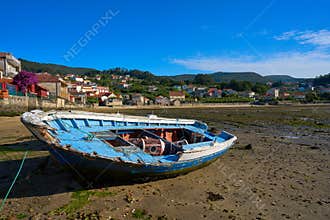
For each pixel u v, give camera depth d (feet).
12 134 59.93
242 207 23.67
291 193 27.07
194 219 21.21
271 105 290.97
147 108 237.66
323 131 75.05
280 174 33.09
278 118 120.37
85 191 25.95
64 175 29.81
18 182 27.89
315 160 40.40
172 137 41.93
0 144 47.70
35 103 127.95
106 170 24.59
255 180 30.71
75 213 21.59
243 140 58.18
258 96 447.01
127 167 24.35
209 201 24.66
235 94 436.76
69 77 461.37
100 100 285.02
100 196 24.91
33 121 23.27
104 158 22.79
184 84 585.22
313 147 50.16
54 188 26.43
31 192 25.46
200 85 595.88
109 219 20.76
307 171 34.58
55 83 186.09
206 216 21.76
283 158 41.34
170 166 26.78
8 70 161.58
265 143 54.54
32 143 48.44
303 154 44.37
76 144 24.99
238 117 127.75
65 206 22.77
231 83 545.85
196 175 31.89
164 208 22.93
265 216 22.18
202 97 412.77
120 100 292.81
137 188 27.14
